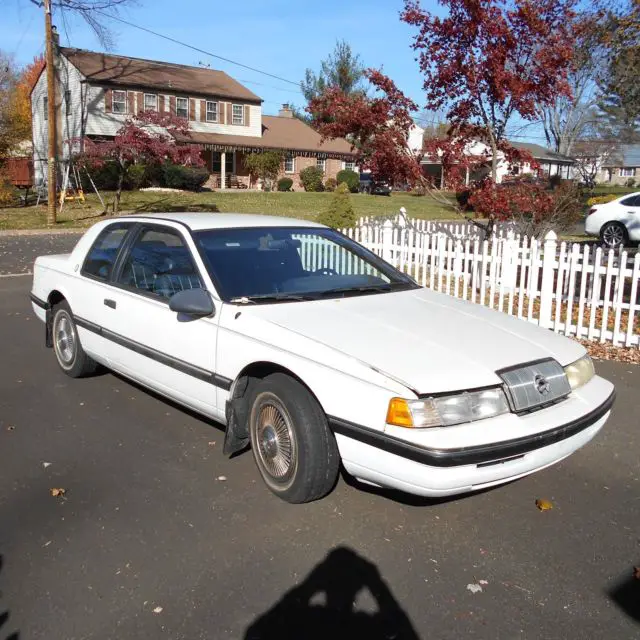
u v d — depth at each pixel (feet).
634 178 203.10
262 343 12.69
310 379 11.76
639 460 14.85
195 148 80.23
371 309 13.87
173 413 17.24
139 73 115.03
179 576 10.27
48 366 21.36
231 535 11.44
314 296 14.48
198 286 14.55
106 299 17.07
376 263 16.93
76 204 91.50
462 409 10.78
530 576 10.44
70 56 108.27
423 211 101.81
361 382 11.12
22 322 28.07
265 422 12.90
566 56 31.45
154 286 15.81
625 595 10.01
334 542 11.29
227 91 126.21
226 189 124.16
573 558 10.96
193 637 8.96
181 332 14.52
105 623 9.18
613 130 121.49
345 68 182.70
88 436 15.69
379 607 9.63
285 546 11.13
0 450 14.85
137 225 17.29
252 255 15.31
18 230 68.85
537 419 11.35
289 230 16.72
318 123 36.78
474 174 38.86
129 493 12.91
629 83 63.00
